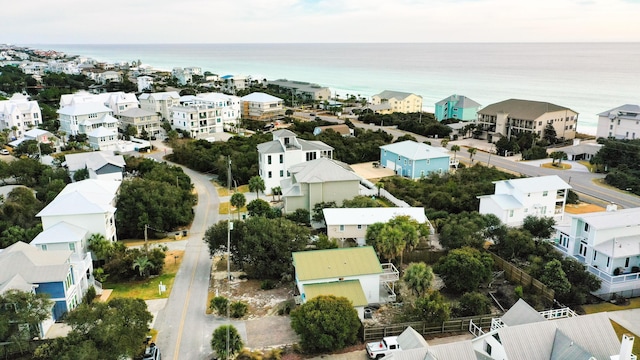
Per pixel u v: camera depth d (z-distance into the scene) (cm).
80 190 6047
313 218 6488
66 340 3419
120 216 6278
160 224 6341
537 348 3170
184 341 4034
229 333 3631
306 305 3897
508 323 3678
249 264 5322
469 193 7319
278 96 19688
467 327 4138
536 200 6494
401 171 9212
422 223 5681
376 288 4588
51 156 10269
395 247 4928
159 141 12431
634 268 4856
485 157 10638
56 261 4478
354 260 4666
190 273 5366
